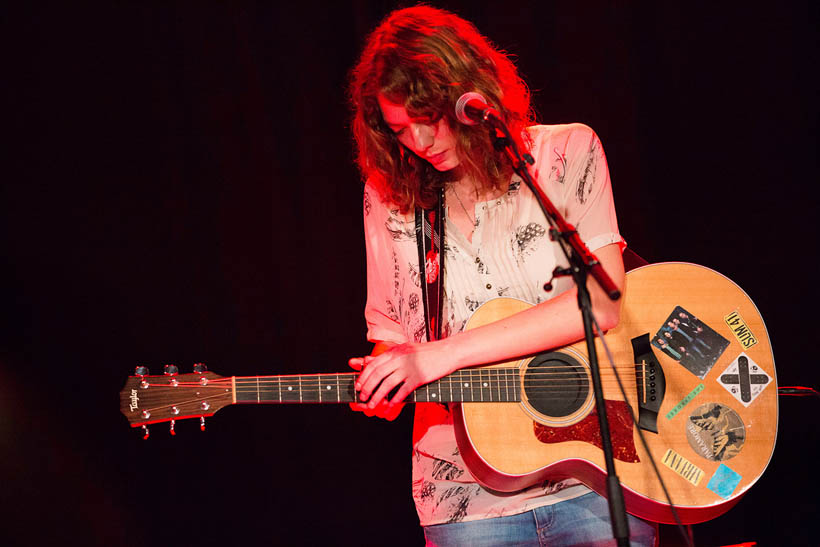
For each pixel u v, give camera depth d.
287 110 5.47
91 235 5.18
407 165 3.15
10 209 5.08
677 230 5.60
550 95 5.51
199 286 5.34
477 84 2.86
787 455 5.36
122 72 5.24
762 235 5.54
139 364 5.19
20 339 5.05
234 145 5.39
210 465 5.33
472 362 2.92
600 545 2.95
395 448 5.55
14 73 5.10
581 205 3.04
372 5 5.40
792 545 5.22
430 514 3.07
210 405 3.00
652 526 3.03
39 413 5.05
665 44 5.55
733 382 3.06
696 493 2.93
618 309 2.92
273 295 5.43
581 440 2.96
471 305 3.13
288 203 5.46
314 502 5.46
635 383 3.04
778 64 5.50
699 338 3.09
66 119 5.16
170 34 5.31
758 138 5.54
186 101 5.34
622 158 5.53
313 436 5.50
